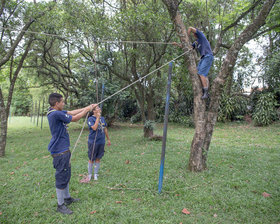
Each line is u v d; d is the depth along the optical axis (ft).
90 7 26.03
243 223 9.91
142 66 32.14
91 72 37.68
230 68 16.01
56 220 10.41
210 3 25.98
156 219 10.29
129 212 10.86
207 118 16.74
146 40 25.99
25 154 24.57
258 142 27.86
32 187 14.40
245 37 15.52
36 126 56.85
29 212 11.14
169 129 44.21
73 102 48.14
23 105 106.11
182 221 10.08
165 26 24.07
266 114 41.60
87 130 46.16
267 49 47.88
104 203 11.89
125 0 29.09
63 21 24.57
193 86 16.16
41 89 60.75
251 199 11.96
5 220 10.38
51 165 19.19
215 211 10.98
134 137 34.27
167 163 18.74
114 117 50.49
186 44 15.85
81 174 16.60
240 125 44.93
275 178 14.84
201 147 16.29
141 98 32.27
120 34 23.93
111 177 15.84
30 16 24.97
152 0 24.29
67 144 11.35
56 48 39.09
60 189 10.99
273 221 9.93
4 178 16.28
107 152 24.04
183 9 23.79
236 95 49.85
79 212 11.09
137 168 17.80
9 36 27.68
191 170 16.47
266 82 46.47
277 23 20.04
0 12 24.14
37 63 41.70
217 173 16.02
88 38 24.06
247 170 16.71
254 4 19.69
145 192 13.21
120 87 42.16
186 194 12.75
